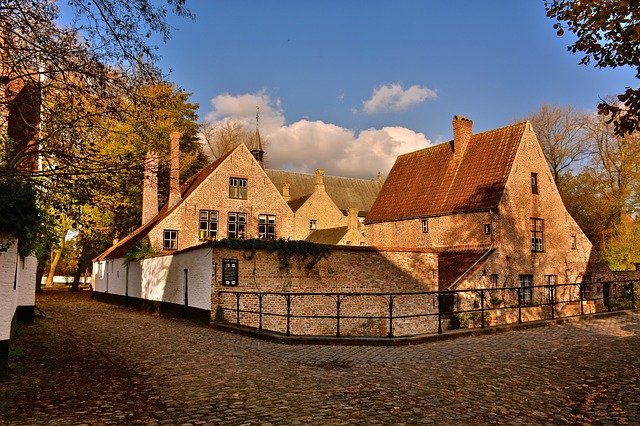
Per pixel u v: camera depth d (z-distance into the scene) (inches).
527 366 366.6
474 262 1032.8
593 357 397.4
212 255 743.1
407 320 885.8
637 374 334.6
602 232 1493.6
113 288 1280.8
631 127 295.9
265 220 1327.5
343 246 842.2
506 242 1066.7
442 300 933.2
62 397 289.6
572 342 477.1
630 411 256.8
